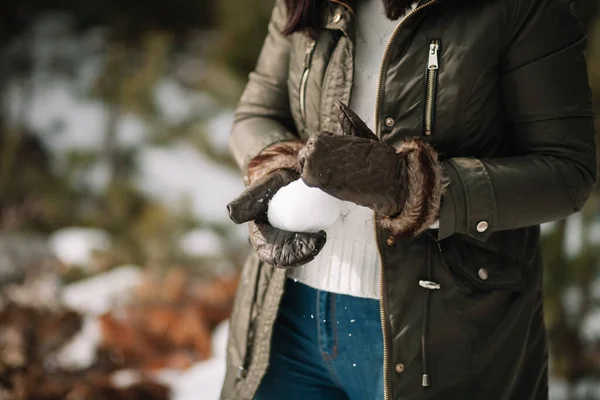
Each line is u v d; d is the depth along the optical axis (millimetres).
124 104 6656
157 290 4594
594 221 3141
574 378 3100
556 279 3070
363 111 1812
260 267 1977
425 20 1709
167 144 6785
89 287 4734
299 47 1907
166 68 7250
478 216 1630
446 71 1694
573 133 1693
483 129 1735
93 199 6234
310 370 1926
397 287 1730
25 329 3848
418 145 1586
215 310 4332
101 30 7754
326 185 1506
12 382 3484
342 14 1806
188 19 7527
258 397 1973
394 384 1739
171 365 3830
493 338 1763
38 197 6117
